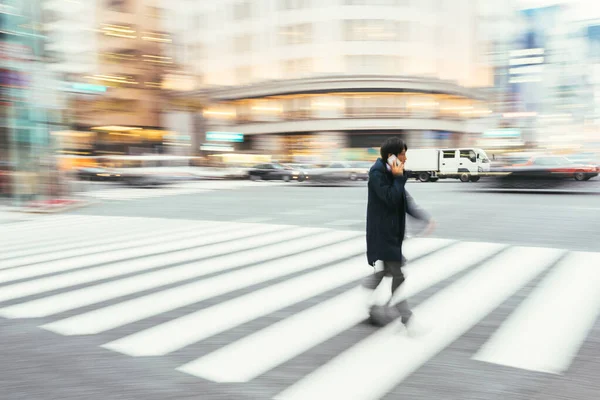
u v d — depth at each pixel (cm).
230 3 4991
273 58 4750
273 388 305
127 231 1040
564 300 483
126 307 487
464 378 315
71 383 319
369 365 337
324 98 4534
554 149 7512
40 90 1642
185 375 327
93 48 4447
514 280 565
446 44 4725
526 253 720
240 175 3672
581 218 1103
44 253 802
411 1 4488
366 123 4469
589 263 645
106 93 4572
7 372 339
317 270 637
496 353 355
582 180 2258
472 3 5228
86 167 3106
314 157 4597
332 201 1695
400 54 4481
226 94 4931
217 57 5134
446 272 611
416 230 960
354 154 4559
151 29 5050
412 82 4366
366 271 627
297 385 308
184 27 5306
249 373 328
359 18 4462
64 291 553
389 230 390
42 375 333
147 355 363
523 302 479
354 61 4497
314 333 404
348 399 288
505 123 5944
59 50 1759
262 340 390
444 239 852
